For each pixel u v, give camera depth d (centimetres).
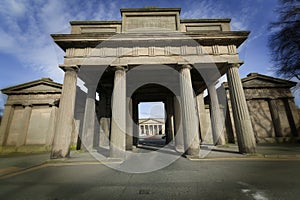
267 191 618
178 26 1670
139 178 836
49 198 599
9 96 2753
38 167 1143
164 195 604
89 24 1688
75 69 1590
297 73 2511
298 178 766
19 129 2634
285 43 2409
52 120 2620
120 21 1684
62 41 1559
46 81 2738
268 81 2983
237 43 1670
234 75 1595
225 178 798
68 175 916
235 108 1546
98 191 659
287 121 2833
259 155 1355
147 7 1783
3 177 886
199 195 596
